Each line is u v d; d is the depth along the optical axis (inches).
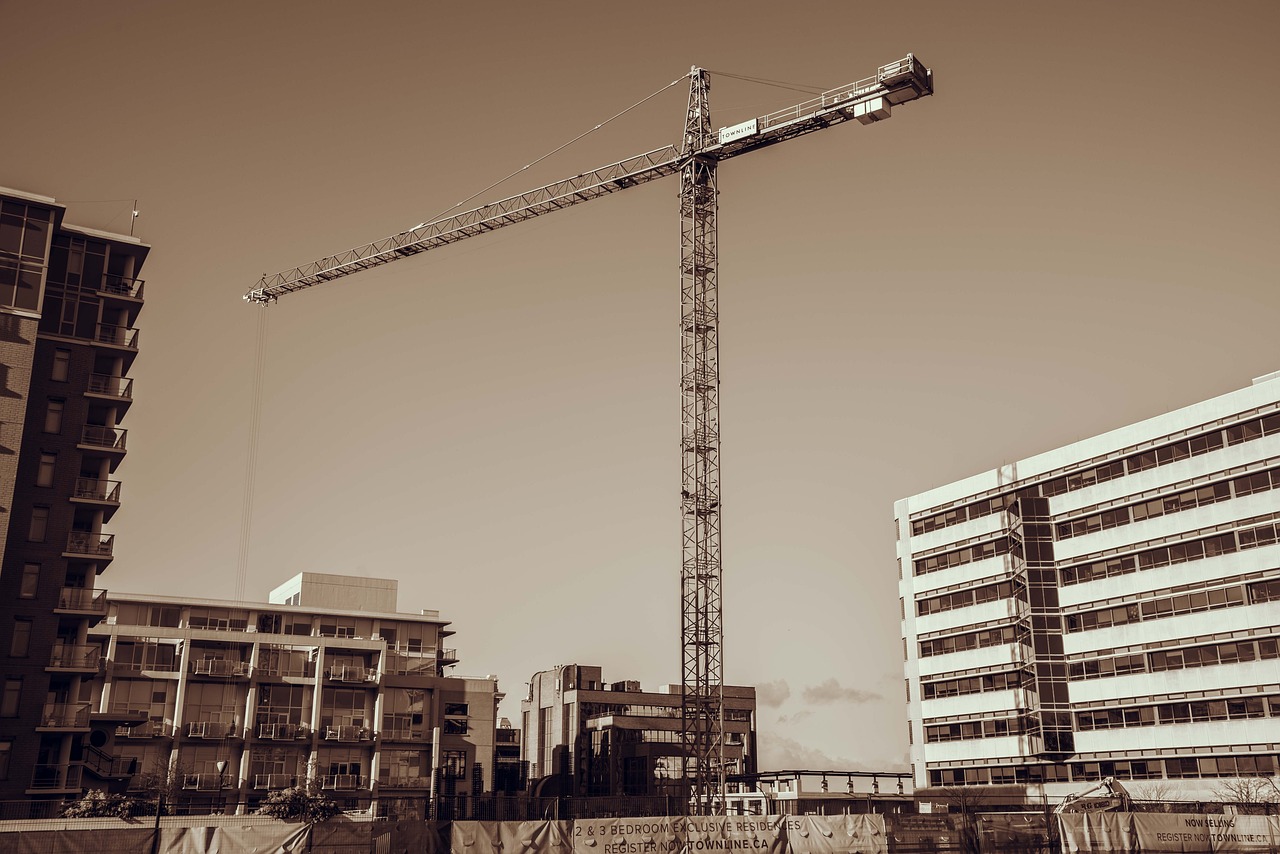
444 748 4109.3
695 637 3245.6
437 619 4544.8
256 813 3260.3
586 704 5103.3
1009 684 3663.9
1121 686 3373.5
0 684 2689.5
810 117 3425.2
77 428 2950.3
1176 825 1609.3
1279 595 2994.6
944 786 3784.5
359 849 1263.5
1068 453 3661.4
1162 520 3336.6
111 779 3383.4
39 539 2834.6
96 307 3061.0
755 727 5324.8
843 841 1471.5
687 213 3688.5
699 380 3501.5
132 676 3718.0
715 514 3358.8
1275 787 2878.9
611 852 1363.2
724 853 1419.8
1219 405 3216.0
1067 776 3479.3
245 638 3907.5
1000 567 3777.1
